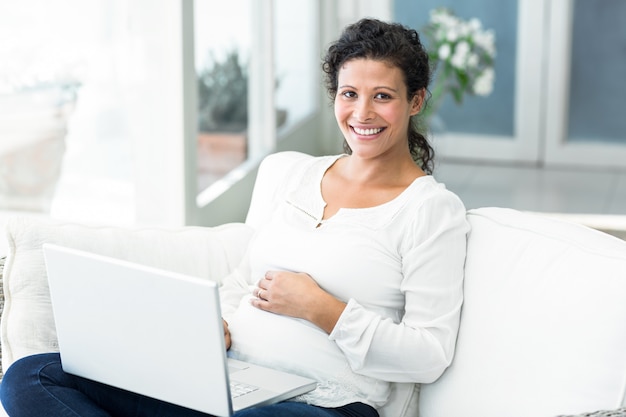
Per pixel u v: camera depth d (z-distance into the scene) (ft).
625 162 20.75
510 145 21.27
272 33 16.42
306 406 6.27
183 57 11.95
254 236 7.72
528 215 6.86
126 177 12.02
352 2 20.33
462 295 6.70
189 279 5.61
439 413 6.58
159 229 7.95
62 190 11.36
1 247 10.90
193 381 5.84
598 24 20.31
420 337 6.47
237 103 15.10
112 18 11.50
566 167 21.08
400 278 6.75
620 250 6.09
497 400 6.23
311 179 7.41
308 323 6.76
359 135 6.95
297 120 19.01
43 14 10.71
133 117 11.96
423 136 7.72
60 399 6.27
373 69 6.84
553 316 6.10
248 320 6.95
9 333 7.13
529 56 20.67
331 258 6.77
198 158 13.16
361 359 6.50
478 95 21.18
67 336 6.38
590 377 5.84
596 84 20.62
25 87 10.66
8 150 10.69
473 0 20.67
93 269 6.02
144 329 5.92
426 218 6.66
